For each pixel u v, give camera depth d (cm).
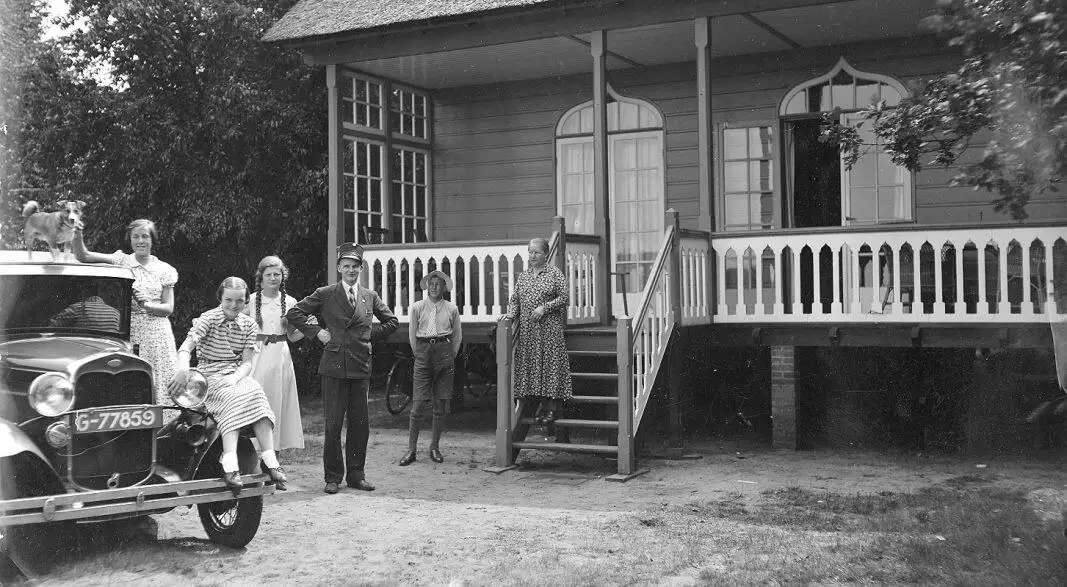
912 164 874
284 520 741
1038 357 1045
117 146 1703
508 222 1475
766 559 596
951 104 754
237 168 1703
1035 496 766
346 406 866
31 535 609
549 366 955
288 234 1692
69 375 592
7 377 606
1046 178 652
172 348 803
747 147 1305
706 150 1091
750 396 1254
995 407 1073
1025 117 638
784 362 1059
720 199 1316
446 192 1520
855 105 1249
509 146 1476
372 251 1263
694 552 614
